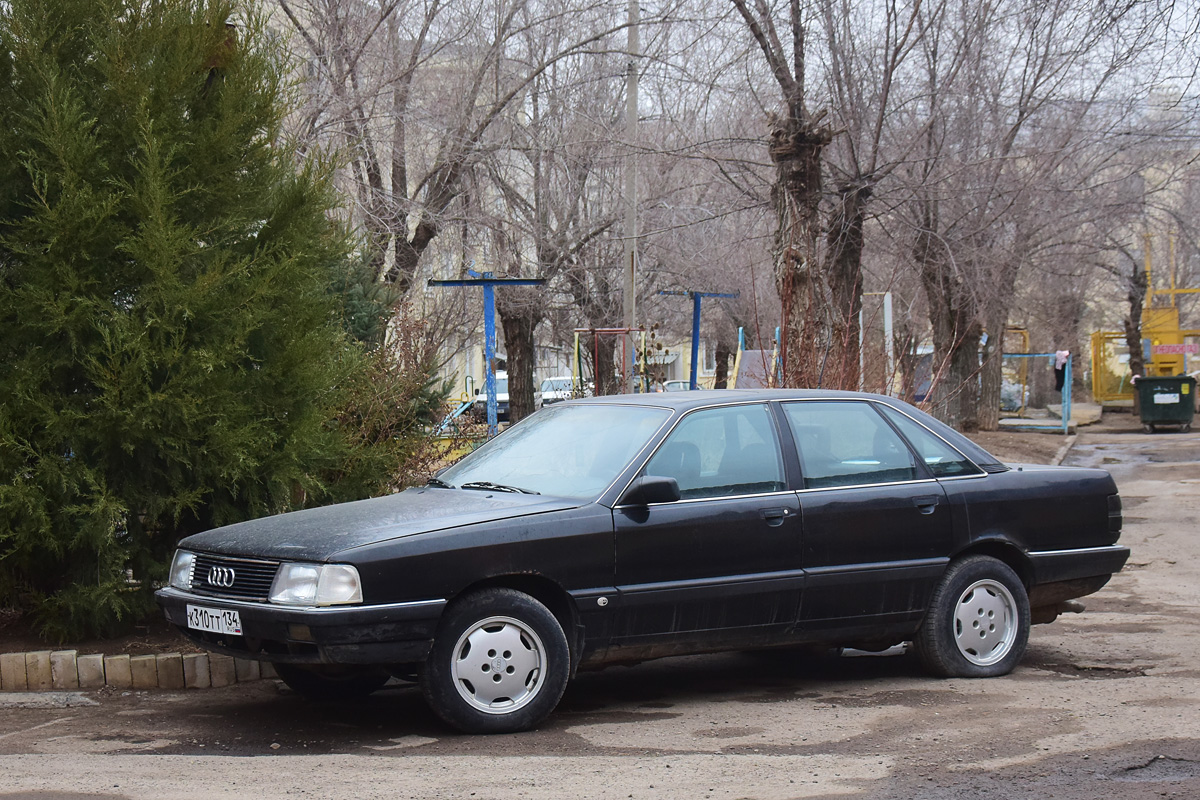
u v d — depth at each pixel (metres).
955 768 4.87
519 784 4.64
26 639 7.14
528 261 25.50
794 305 13.65
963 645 6.81
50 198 6.96
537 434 6.75
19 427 6.73
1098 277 42.34
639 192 24.70
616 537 5.81
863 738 5.42
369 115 17.28
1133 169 19.97
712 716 5.97
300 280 7.61
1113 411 44.41
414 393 10.86
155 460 7.09
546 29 22.00
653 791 4.55
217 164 7.42
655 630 5.93
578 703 6.35
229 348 7.04
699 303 21.98
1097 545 7.19
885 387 13.73
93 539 6.81
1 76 7.00
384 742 5.45
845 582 6.38
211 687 6.75
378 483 8.73
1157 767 4.86
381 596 5.29
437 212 19.70
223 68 7.74
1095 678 6.84
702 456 6.24
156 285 6.89
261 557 5.55
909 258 19.89
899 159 16.66
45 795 4.46
